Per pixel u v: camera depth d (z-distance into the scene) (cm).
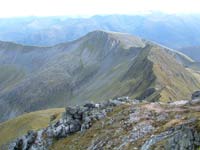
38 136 8269
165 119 5797
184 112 5822
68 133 7631
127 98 8275
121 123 6456
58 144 7381
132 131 5862
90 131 6925
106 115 7269
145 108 6669
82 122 7656
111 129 6419
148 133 5472
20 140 8844
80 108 7950
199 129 3728
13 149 8806
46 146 7681
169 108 6372
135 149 5059
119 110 7219
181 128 4394
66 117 8012
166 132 4909
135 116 6469
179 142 3850
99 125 6950
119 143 5700
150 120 5988
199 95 6962
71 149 6700
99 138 6356
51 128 8144
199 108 5766
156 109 6506
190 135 3753
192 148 3625
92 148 6203
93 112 7650
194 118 5044
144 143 5053
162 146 4291
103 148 5875
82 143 6631
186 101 6794
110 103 7862
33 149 7950
